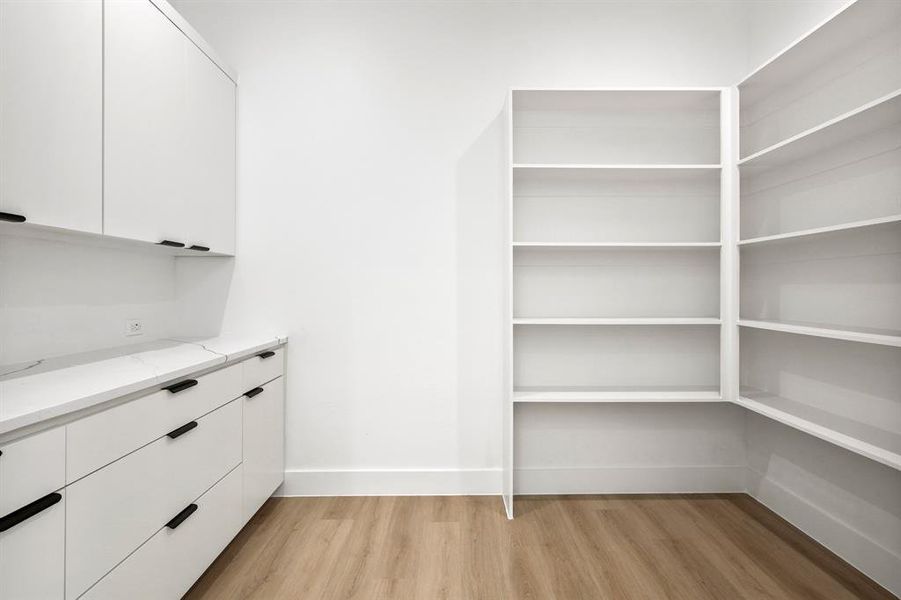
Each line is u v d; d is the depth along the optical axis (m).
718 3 2.36
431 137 2.32
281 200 2.31
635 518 2.10
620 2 2.35
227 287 2.30
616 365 2.37
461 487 2.33
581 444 2.38
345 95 2.31
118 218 1.50
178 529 1.41
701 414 2.39
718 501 2.27
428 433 2.34
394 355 2.33
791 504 2.05
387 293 2.33
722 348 2.14
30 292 1.53
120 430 1.17
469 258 2.33
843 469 1.79
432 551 1.83
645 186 2.35
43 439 0.94
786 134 2.04
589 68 2.35
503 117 2.32
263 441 2.04
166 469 1.35
